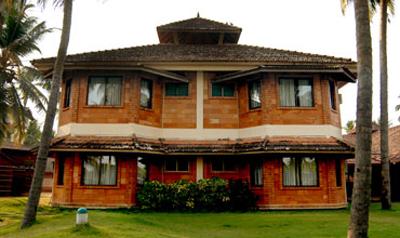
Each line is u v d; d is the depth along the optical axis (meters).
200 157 19.25
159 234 9.99
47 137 12.77
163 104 19.84
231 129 19.59
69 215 14.01
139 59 19.38
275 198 17.59
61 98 19.77
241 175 19.17
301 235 10.75
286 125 18.19
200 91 19.95
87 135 18.05
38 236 9.45
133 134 17.97
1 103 24.66
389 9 19.42
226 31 23.25
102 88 18.69
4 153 32.12
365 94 9.53
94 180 17.83
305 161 18.19
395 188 25.17
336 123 19.27
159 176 19.08
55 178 18.69
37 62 19.27
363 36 9.88
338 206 18.03
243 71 18.75
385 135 17.95
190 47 23.47
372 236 10.35
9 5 19.06
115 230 9.99
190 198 17.34
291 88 18.73
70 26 13.58
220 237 10.41
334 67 18.06
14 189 31.30
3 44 25.33
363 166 9.07
